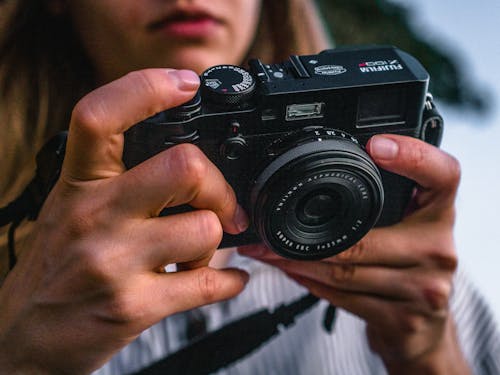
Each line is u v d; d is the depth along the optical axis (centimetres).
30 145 48
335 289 42
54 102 47
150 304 35
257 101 36
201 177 34
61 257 35
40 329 35
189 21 40
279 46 51
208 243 35
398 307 42
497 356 52
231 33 41
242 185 37
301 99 36
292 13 51
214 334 44
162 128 35
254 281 48
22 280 36
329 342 49
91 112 33
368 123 37
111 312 35
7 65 46
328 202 37
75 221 34
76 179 34
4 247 44
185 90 34
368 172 37
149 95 33
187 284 36
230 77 36
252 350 44
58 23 45
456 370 47
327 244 38
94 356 36
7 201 48
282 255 38
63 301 35
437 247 41
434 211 40
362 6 75
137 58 41
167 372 43
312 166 36
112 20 41
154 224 35
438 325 44
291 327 48
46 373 36
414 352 44
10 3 45
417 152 37
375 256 40
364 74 37
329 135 36
